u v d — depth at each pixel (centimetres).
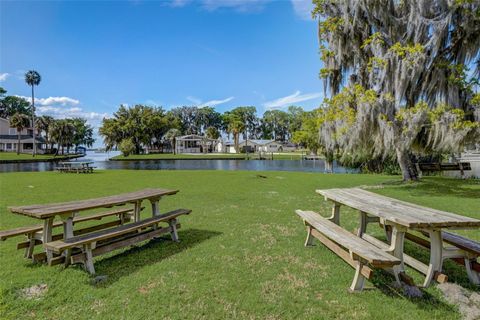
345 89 891
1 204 640
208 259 326
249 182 1073
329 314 216
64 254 307
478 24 740
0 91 5741
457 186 899
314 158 3675
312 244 373
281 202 667
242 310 222
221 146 6656
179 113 8450
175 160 4009
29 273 283
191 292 249
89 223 491
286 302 233
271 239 397
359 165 1775
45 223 295
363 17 884
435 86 817
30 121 5044
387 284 261
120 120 5625
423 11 767
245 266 306
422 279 271
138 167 2619
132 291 251
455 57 816
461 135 713
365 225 358
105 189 908
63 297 240
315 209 589
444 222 230
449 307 225
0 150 5000
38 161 3600
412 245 368
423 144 914
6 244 374
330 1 945
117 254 341
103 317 212
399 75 779
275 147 6588
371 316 214
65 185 1013
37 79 4500
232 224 476
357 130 830
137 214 416
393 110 807
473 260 262
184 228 454
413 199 690
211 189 886
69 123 5369
